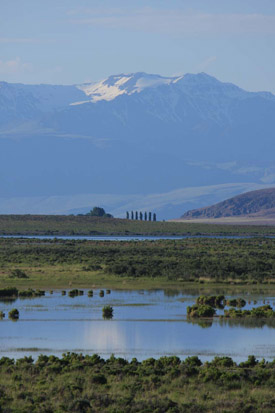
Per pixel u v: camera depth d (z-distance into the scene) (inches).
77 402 3363.7
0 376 3875.5
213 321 5797.2
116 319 5861.2
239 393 3634.4
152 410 3339.1
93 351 4677.7
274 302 6924.2
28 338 5064.0
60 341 4977.9
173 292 7637.8
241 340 5032.0
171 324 5649.6
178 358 4212.6
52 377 3855.8
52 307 6471.5
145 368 4013.3
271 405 3417.8
